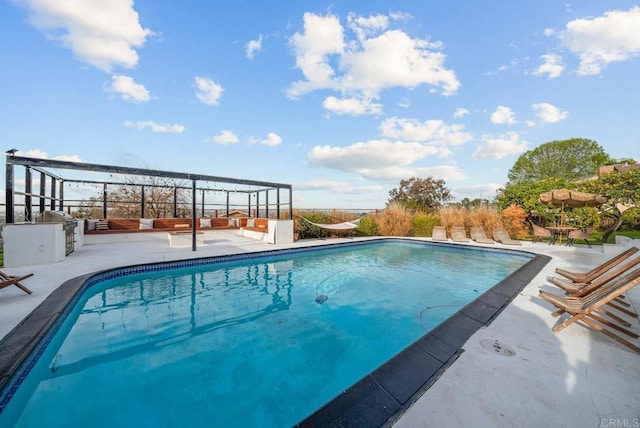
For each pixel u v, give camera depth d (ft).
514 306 11.64
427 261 27.58
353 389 6.03
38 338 8.79
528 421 5.10
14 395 7.38
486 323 9.80
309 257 29.32
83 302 14.78
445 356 7.48
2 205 24.84
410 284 19.70
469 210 45.14
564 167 74.64
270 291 17.76
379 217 46.65
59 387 8.06
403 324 12.95
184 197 58.85
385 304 15.65
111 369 8.99
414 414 5.27
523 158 81.41
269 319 13.35
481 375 6.59
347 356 10.06
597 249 29.12
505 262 27.07
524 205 40.68
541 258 23.12
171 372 8.91
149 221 37.32
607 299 8.23
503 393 5.92
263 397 7.80
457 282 20.27
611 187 32.42
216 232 42.57
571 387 6.15
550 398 5.76
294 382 8.50
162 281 19.24
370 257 29.58
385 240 40.55
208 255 24.21
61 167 20.86
